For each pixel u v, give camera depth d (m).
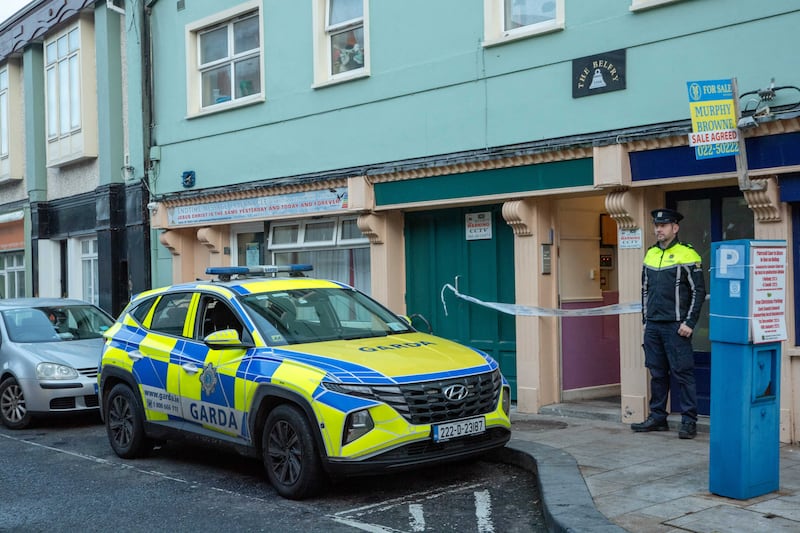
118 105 16.30
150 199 15.24
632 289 8.80
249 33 13.65
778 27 7.63
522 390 9.74
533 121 9.54
